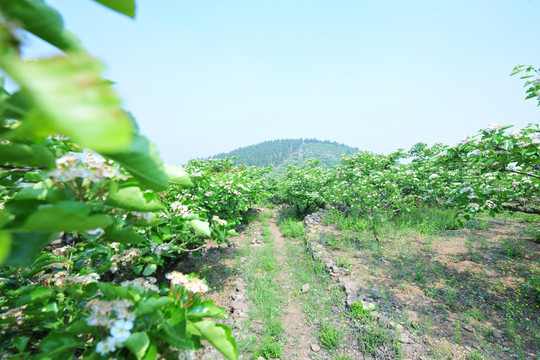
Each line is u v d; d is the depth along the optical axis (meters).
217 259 7.35
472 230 8.69
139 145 0.81
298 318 4.82
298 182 14.37
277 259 7.70
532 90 3.82
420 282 5.54
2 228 0.76
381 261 6.66
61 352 1.23
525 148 3.73
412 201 8.24
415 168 11.36
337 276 6.07
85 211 0.72
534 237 7.23
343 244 8.00
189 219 2.77
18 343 1.44
